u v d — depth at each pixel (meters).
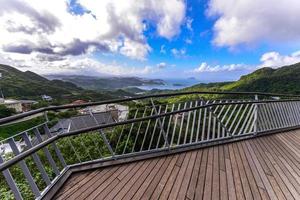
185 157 3.61
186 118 4.50
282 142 4.88
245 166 3.34
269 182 2.87
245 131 5.18
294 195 2.58
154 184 2.68
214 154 3.81
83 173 2.94
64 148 4.36
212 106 4.69
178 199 2.37
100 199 2.33
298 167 3.43
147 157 3.48
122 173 2.96
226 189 2.62
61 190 2.50
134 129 4.27
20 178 3.90
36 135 2.44
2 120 1.73
